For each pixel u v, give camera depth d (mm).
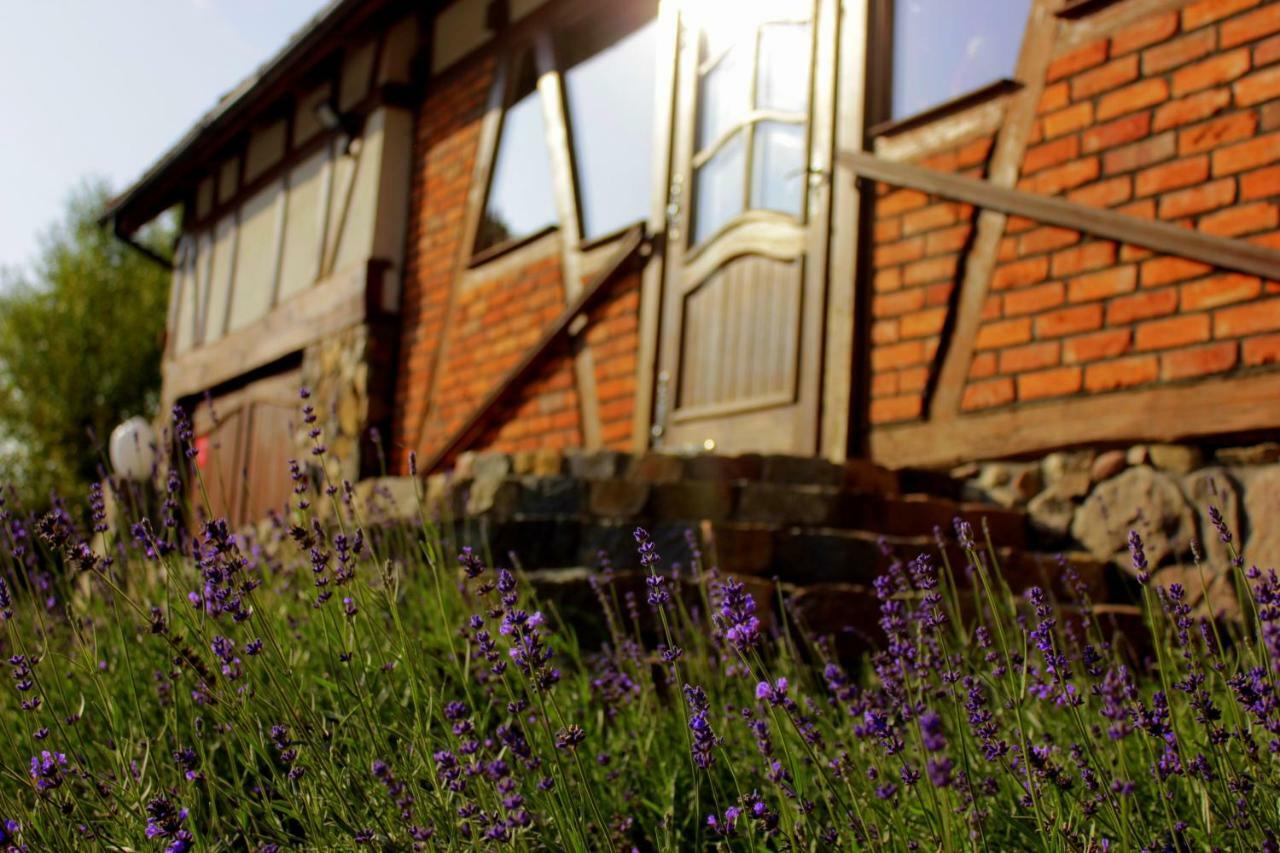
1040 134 4875
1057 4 4883
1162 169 4402
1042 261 4797
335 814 1896
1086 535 4492
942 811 1676
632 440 6820
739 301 6258
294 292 10789
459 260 8789
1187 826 1880
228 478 11633
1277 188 4035
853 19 5895
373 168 9656
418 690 2035
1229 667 2260
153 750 2373
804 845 1739
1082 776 1818
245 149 12734
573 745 1593
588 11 7883
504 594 1644
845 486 4879
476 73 9000
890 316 5414
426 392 8828
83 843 1910
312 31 9852
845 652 3734
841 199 5742
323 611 2127
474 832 1776
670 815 2139
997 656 2234
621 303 7117
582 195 7730
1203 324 4203
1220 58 4262
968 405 5004
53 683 2637
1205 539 4125
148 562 2961
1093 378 4535
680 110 6961
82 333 20406
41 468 16406
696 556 3186
